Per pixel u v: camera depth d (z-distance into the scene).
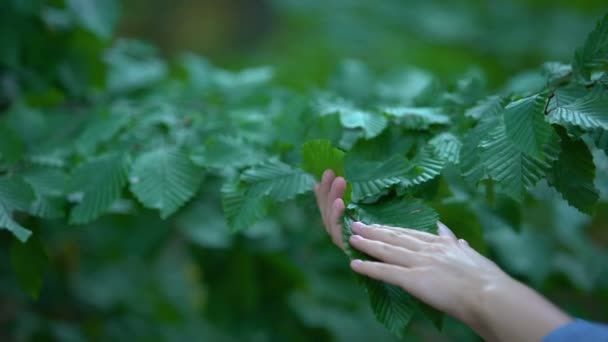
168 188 1.47
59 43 1.95
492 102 1.41
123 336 2.59
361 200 1.36
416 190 1.41
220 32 6.57
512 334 1.18
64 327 2.41
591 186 1.31
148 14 6.47
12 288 2.26
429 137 1.47
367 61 3.40
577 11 3.58
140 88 2.08
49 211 1.48
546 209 1.90
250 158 1.52
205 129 1.67
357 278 1.29
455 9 3.77
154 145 1.58
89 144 1.61
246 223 1.40
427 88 1.62
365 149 1.47
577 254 1.96
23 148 1.67
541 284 1.81
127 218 1.98
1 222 1.40
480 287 1.20
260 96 1.86
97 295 2.55
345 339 2.12
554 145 1.28
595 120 1.26
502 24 3.56
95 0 1.98
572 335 1.15
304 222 2.13
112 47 2.27
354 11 3.90
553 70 1.41
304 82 2.54
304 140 1.54
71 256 2.44
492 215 1.62
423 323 2.04
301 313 2.12
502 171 1.27
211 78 1.98
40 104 2.00
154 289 2.83
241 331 2.10
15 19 1.84
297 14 4.21
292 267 1.99
